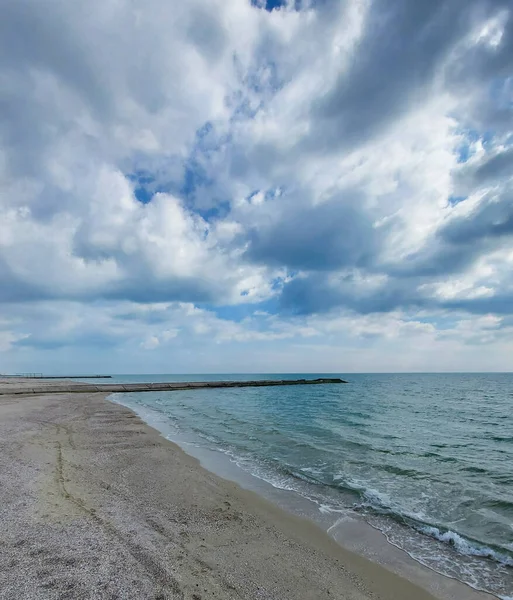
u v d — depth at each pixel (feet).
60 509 20.48
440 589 16.43
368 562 18.61
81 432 49.21
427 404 120.47
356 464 38.52
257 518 23.43
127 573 14.26
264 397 149.79
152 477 30.27
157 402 116.06
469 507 26.86
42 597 12.06
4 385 155.33
